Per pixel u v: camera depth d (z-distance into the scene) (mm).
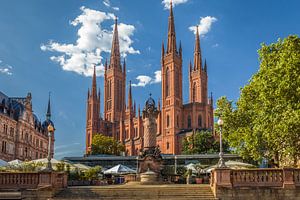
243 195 25438
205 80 180125
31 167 37625
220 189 25641
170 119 153625
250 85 38812
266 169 25812
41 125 115375
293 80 27562
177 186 28391
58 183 28359
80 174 48344
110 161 73188
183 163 69812
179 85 160875
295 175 25531
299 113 25859
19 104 95062
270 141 31375
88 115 187875
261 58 32781
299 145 28969
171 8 169875
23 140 94250
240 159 64875
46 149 116812
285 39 30031
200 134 97750
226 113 41562
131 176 45969
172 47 162625
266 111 29812
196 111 158875
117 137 181000
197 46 181625
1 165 37281
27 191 26562
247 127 38219
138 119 164000
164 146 152500
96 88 189500
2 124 82812
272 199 25234
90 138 183250
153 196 26766
